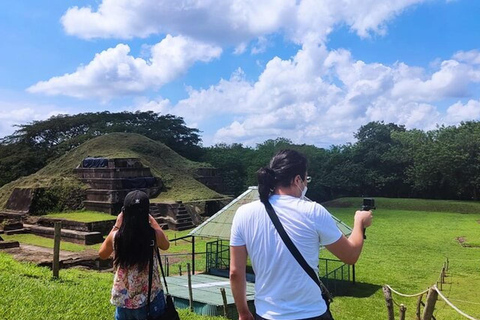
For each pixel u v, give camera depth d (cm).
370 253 2719
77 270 1515
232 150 7550
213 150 7562
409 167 6400
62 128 6706
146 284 445
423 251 2803
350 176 6575
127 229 441
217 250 2112
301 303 298
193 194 4741
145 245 443
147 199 454
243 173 6981
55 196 4047
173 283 1554
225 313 1130
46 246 2808
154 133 6969
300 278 299
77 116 7062
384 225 4156
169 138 7081
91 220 3300
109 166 4241
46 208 3934
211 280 1630
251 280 1619
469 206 5344
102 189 4156
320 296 310
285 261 300
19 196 4016
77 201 4125
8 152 6066
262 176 329
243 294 319
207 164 6044
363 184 6681
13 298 716
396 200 5884
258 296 312
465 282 1964
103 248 464
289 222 308
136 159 4550
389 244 3070
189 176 5291
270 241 305
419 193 6506
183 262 2355
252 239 312
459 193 5856
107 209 3941
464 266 2327
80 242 2928
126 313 441
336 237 310
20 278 916
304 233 304
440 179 6028
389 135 6875
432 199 6188
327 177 6669
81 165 4494
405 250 2834
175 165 5575
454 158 5641
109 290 945
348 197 6619
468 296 1725
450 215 5009
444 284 1928
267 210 315
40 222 3503
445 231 3738
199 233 1909
